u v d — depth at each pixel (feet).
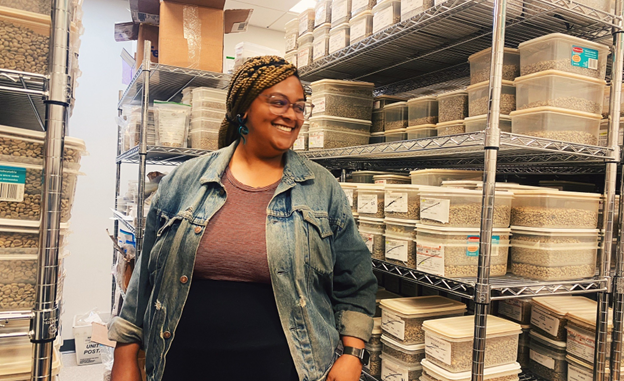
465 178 6.16
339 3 7.38
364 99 7.81
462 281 4.75
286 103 3.65
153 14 9.11
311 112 7.86
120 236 11.06
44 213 3.50
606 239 5.21
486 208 4.46
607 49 5.22
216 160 3.96
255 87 3.61
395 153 6.48
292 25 9.04
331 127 7.55
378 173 7.77
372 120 7.93
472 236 5.11
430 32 6.12
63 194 4.05
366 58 7.51
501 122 5.27
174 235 3.68
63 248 4.13
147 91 8.16
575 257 5.06
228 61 10.03
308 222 3.72
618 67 5.22
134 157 10.32
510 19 5.48
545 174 7.82
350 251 4.16
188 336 3.51
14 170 3.56
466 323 5.31
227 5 12.70
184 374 3.48
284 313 3.53
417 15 5.51
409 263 5.73
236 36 14.20
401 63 7.61
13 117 5.07
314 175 4.03
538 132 4.93
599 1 5.22
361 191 6.83
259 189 3.77
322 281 3.90
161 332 3.59
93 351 11.53
